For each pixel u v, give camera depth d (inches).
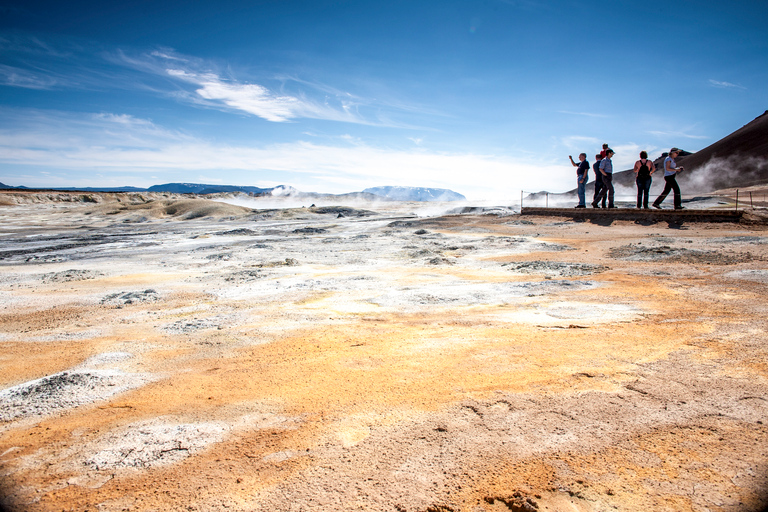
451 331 215.5
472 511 87.1
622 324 210.7
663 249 410.3
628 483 92.6
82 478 103.8
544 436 112.1
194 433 123.1
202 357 193.0
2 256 604.4
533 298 279.4
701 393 130.8
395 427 121.0
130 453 113.6
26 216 1664.6
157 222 1369.3
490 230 699.4
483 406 130.4
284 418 130.4
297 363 179.5
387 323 238.2
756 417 115.3
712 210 575.8
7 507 94.0
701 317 213.6
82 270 450.3
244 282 373.1
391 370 165.8
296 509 89.4
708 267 337.1
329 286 344.2
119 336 231.9
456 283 342.3
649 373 148.5
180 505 92.2
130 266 481.1
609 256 422.0
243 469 104.4
